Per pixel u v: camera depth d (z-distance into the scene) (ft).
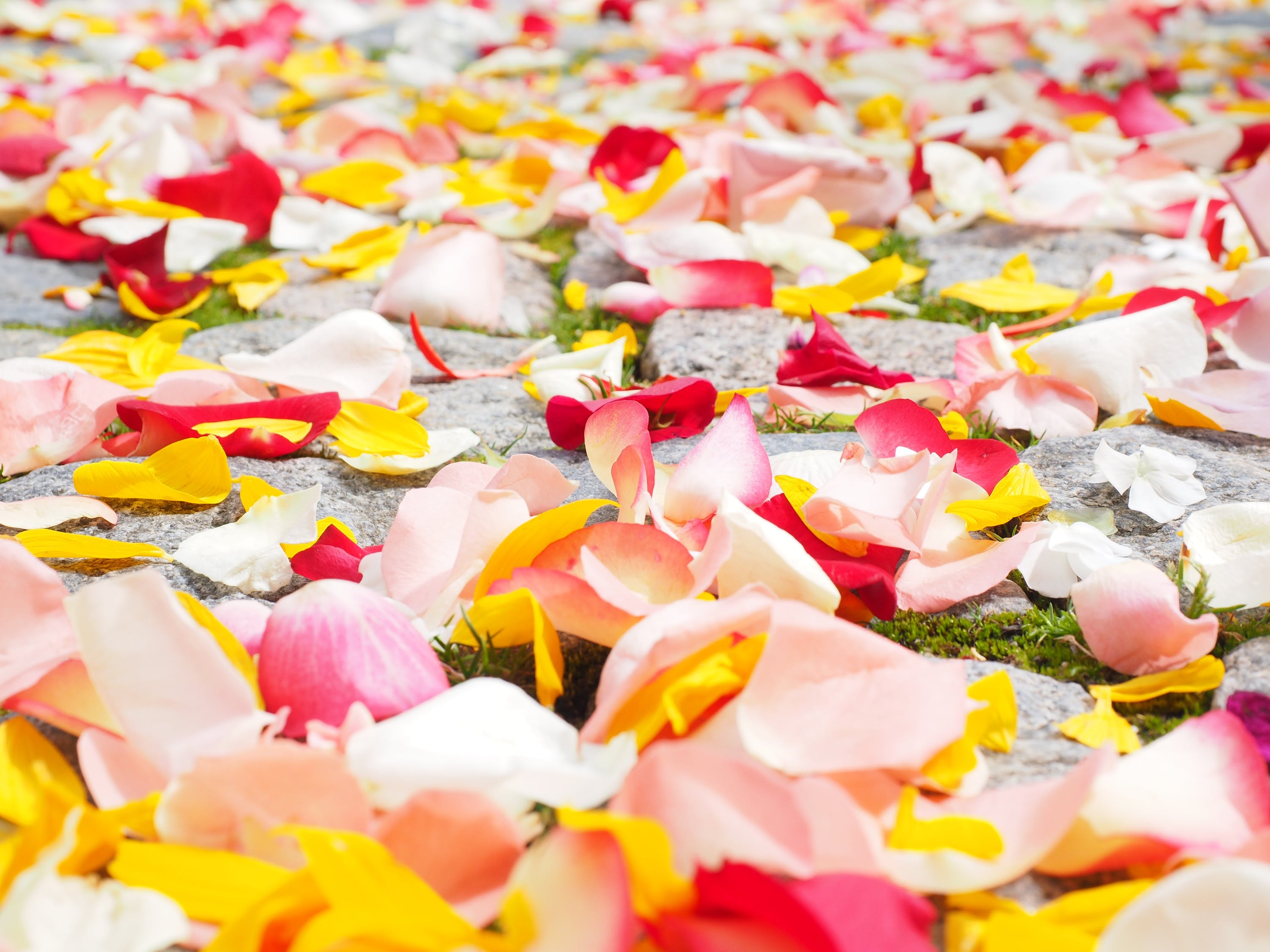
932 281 3.91
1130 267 3.74
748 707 2.71
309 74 6.91
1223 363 3.49
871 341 3.65
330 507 3.14
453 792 2.65
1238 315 3.40
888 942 2.58
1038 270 3.92
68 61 7.36
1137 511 3.09
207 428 3.18
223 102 5.41
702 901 2.61
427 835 2.66
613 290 3.76
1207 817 2.68
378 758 2.67
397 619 2.81
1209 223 3.92
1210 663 2.87
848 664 2.74
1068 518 3.07
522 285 3.91
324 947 2.59
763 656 2.71
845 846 2.64
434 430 3.35
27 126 4.90
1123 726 2.82
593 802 2.67
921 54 6.84
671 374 3.55
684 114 5.69
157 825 2.68
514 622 2.87
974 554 3.00
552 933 2.60
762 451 2.99
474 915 2.65
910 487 2.95
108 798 2.72
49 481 3.15
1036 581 2.99
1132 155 4.37
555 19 9.27
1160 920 2.51
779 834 2.60
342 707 2.77
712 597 2.93
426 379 3.51
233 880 2.66
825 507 2.94
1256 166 3.71
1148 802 2.68
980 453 3.10
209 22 8.51
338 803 2.68
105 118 5.17
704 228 3.85
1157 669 2.88
